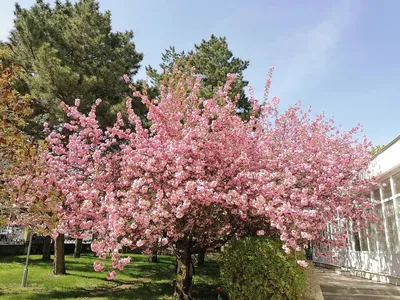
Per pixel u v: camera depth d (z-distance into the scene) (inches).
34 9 534.9
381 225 425.1
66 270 523.5
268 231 314.2
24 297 339.9
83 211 286.5
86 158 336.8
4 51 285.9
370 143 508.7
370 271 440.1
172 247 315.9
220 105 331.3
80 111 491.2
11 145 250.2
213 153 294.8
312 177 327.3
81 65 523.5
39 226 276.1
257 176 278.5
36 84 456.8
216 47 773.9
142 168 290.5
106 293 371.2
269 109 408.5
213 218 308.0
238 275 272.8
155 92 560.4
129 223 272.8
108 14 575.5
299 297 256.2
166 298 338.0
